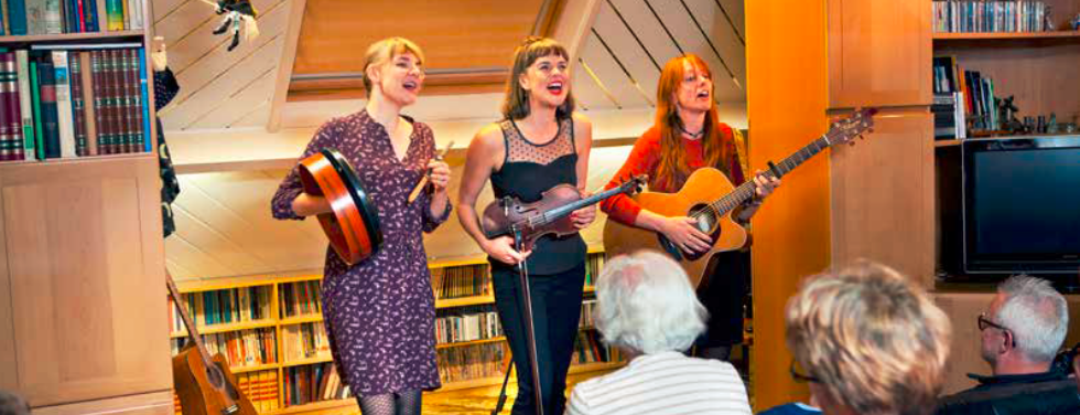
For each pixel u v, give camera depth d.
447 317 5.54
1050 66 4.78
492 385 5.63
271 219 5.50
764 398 4.72
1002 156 4.17
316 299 5.41
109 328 3.10
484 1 4.82
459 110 5.41
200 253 5.44
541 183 3.70
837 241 4.05
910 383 1.59
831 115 4.01
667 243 4.03
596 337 5.86
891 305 1.64
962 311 4.01
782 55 4.34
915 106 4.06
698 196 4.01
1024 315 2.40
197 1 4.16
